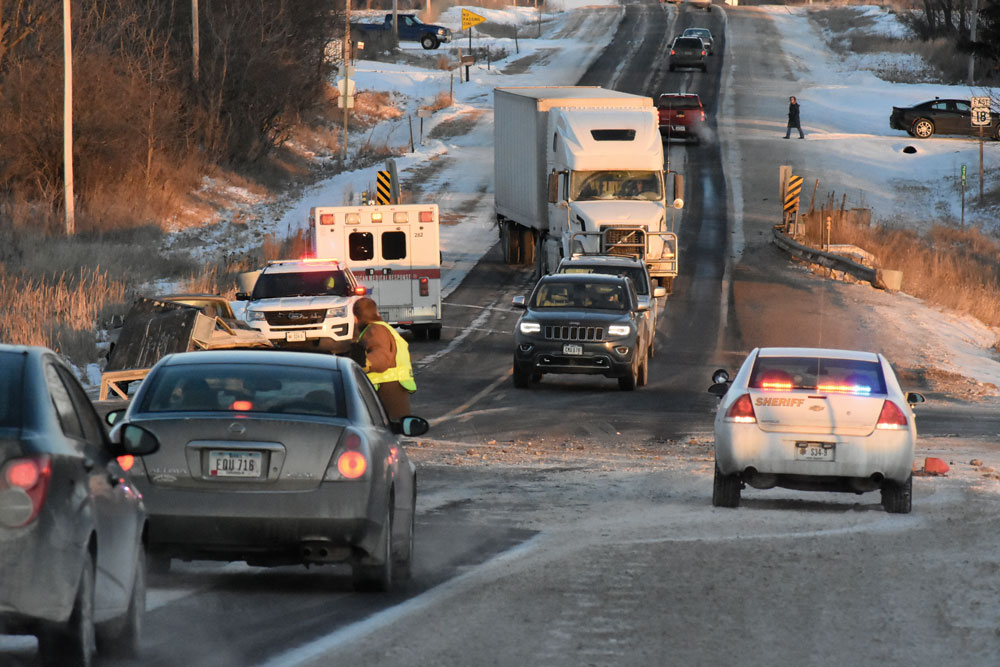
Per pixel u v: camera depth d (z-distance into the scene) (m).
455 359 104.38
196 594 31.38
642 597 30.05
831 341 113.81
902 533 40.03
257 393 30.70
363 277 112.94
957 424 78.88
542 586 31.27
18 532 19.06
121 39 188.50
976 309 133.38
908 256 155.75
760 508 47.59
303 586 32.72
